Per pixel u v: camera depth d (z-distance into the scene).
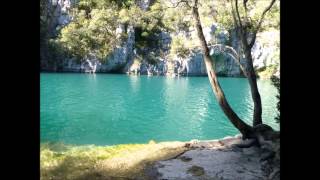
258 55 79.00
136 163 12.18
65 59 79.31
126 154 13.34
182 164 11.77
